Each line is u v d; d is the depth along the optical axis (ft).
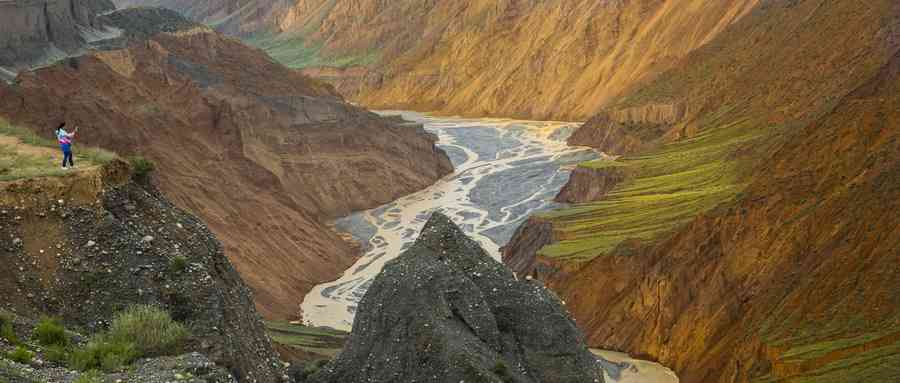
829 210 186.80
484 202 345.10
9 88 221.46
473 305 94.43
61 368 67.97
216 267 94.07
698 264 196.13
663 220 238.89
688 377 177.17
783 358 155.33
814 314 165.37
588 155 437.58
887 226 171.01
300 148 337.31
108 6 373.81
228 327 84.43
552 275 222.69
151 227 91.76
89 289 82.94
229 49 386.93
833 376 145.48
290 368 97.19
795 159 213.46
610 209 267.59
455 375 85.61
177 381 67.10
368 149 368.07
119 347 72.64
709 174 283.18
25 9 272.10
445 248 103.65
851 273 167.53
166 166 245.86
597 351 195.72
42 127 221.05
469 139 522.47
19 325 74.02
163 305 82.74
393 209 339.57
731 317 182.39
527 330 96.63
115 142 236.22
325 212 322.75
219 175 265.75
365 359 92.48
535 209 328.08
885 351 146.20
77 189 89.61
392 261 101.86
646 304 197.16
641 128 433.89
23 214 86.07
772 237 191.42
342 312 212.43
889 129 201.26
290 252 249.75
